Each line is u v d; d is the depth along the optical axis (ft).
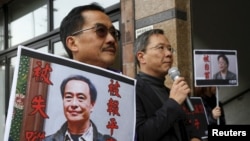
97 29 3.67
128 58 11.04
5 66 19.60
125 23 11.29
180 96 4.57
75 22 3.72
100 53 3.69
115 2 12.80
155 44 5.26
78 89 3.11
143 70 5.37
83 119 3.10
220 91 15.47
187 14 10.42
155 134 4.27
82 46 3.67
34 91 2.84
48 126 2.86
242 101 16.21
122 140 3.36
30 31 17.67
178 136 4.70
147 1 10.68
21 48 2.83
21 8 18.58
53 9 16.16
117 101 3.40
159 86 5.27
